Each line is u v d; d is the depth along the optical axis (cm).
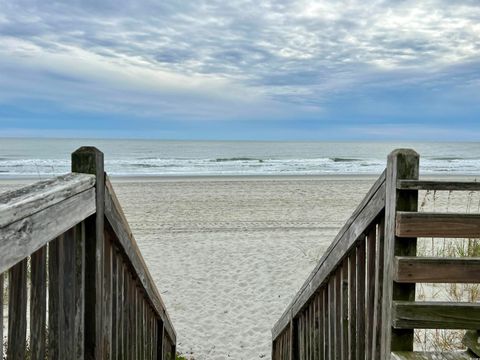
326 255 287
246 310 678
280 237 1080
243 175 2900
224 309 681
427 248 782
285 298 721
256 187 2023
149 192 1845
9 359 131
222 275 821
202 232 1134
